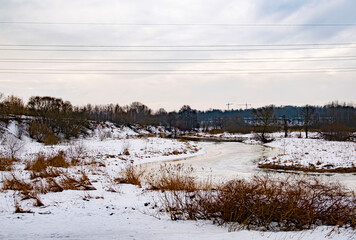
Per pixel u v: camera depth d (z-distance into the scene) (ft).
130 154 75.77
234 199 20.42
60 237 12.71
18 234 12.89
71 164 52.44
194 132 278.87
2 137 92.73
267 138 145.79
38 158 49.14
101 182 35.78
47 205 20.35
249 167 60.03
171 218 19.26
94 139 134.62
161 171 49.26
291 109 416.87
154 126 248.11
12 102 130.11
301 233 15.57
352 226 17.98
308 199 21.16
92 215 17.98
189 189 28.25
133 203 23.94
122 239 12.76
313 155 69.51
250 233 14.65
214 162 68.64
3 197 22.77
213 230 16.78
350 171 51.60
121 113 226.79
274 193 22.38
